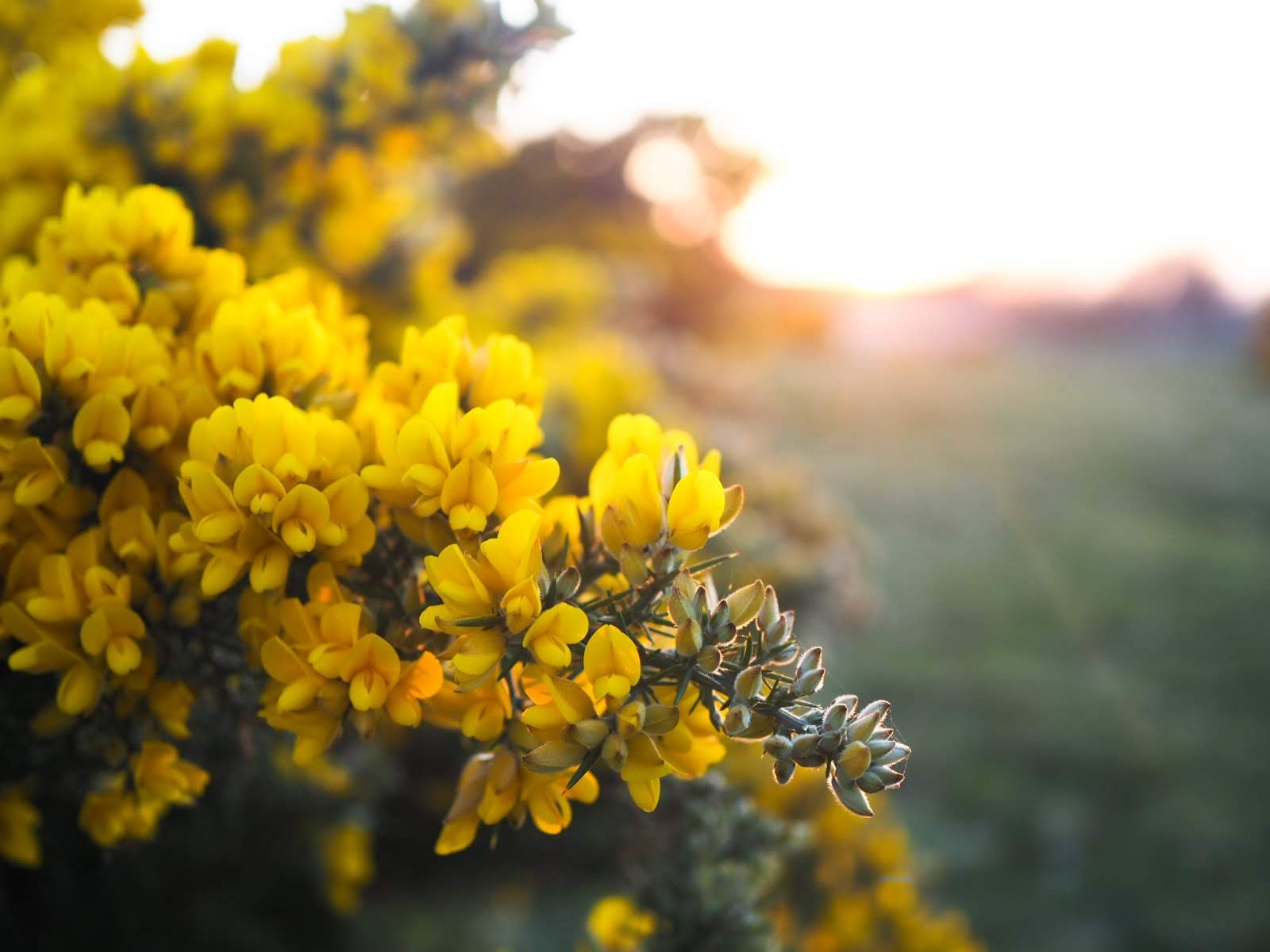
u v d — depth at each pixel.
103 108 1.87
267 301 1.03
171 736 1.13
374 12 2.02
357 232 2.27
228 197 1.98
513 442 0.88
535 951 3.64
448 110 2.11
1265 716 6.99
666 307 17.89
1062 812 5.52
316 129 2.01
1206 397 28.34
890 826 2.63
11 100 1.88
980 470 16.52
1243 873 4.98
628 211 16.72
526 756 0.79
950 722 6.67
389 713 0.85
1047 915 4.59
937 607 9.26
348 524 0.88
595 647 0.79
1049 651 8.23
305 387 1.02
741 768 2.16
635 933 1.57
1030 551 11.59
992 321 49.22
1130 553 11.66
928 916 2.57
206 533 0.84
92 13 2.24
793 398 21.39
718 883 1.44
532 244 14.62
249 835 2.41
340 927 3.27
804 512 5.00
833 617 4.75
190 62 2.02
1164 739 6.50
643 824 1.54
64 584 0.92
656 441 0.93
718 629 0.80
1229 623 9.10
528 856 3.94
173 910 2.35
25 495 0.91
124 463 0.99
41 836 1.48
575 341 4.56
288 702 0.84
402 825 3.59
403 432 0.86
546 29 2.00
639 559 0.84
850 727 0.76
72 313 0.96
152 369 0.97
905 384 26.66
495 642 0.80
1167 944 4.41
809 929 2.23
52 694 1.05
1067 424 22.06
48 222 1.15
